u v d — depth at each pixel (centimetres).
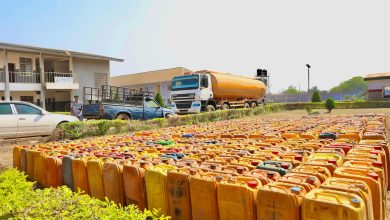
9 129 961
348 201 210
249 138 585
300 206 224
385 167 363
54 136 959
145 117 1466
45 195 288
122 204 333
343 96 3984
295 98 4225
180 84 1819
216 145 491
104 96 1706
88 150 480
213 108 1853
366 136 488
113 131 1112
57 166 412
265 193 234
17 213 248
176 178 291
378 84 3019
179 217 289
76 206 262
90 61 2456
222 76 1948
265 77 3148
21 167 502
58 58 2312
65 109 2423
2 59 2123
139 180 317
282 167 328
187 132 740
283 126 782
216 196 265
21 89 2030
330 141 478
